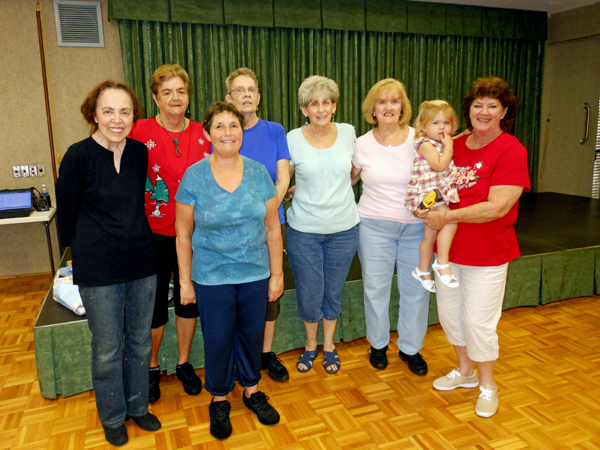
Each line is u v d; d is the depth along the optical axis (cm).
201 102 497
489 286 191
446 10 567
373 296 234
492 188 181
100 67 446
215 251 171
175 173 196
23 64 414
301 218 212
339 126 218
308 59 534
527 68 634
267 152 207
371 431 195
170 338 236
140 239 171
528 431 193
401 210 217
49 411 211
